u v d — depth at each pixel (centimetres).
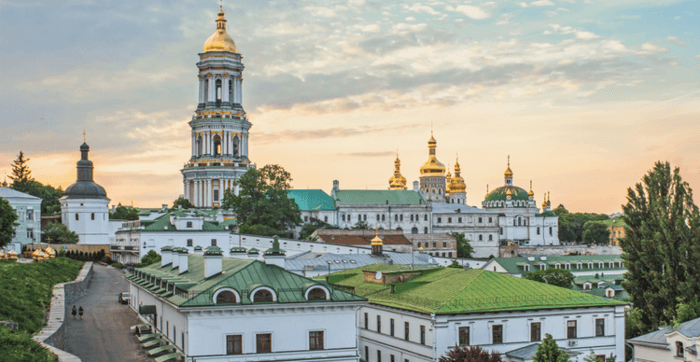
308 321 6794
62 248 17575
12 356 5441
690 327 8094
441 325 7712
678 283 10438
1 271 9856
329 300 6850
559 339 8238
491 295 8231
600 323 8469
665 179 11356
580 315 8362
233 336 6606
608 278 18238
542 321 8162
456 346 7244
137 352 7662
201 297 6588
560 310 8250
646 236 11031
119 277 15650
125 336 8594
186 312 6462
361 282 9956
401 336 8425
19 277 9900
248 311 6612
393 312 8594
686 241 10662
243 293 6731
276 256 7338
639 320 10569
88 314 10356
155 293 8044
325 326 6838
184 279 7794
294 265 13612
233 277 7000
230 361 6569
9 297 7894
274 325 6700
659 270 10900
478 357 6938
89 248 19588
